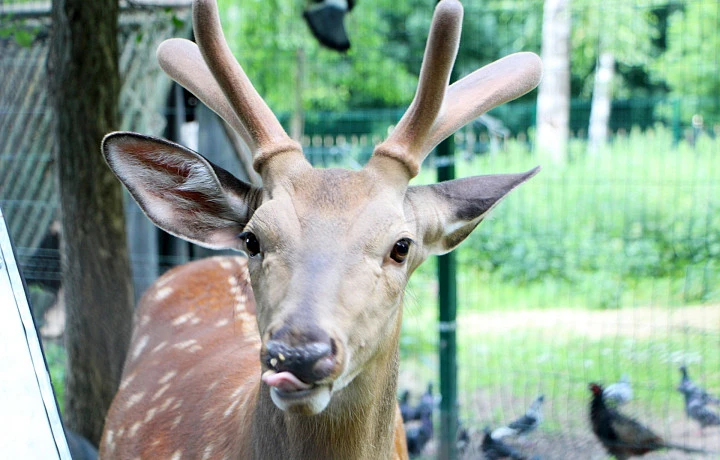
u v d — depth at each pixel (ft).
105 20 5.57
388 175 3.05
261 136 3.11
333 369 2.64
